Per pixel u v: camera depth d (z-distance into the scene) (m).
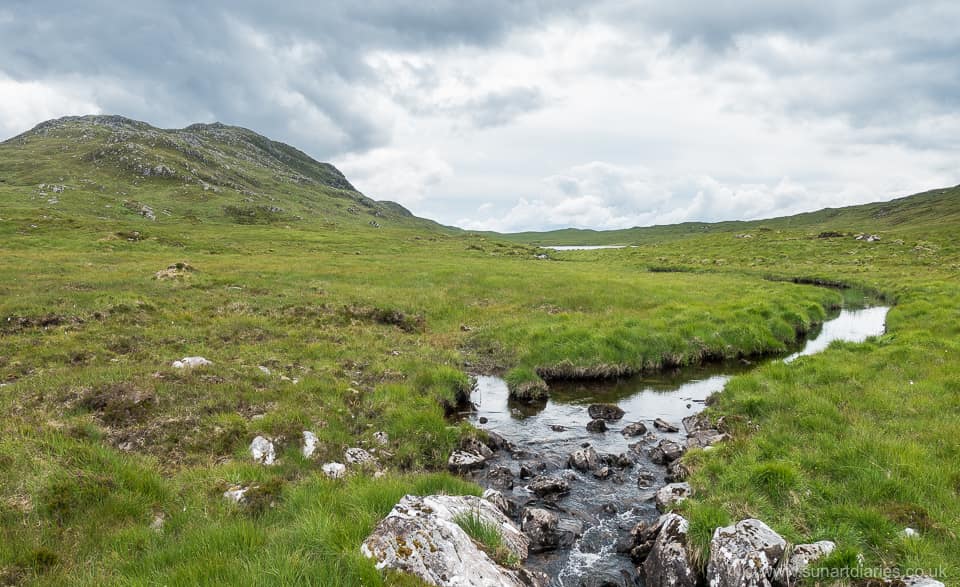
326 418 13.89
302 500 8.96
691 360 24.19
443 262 64.31
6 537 7.30
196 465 10.81
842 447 11.29
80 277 32.81
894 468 10.18
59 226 71.62
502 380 21.03
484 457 13.44
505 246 110.12
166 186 154.38
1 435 10.08
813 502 9.46
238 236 88.31
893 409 13.78
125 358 17.39
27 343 18.17
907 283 47.44
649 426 16.20
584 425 16.33
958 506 8.95
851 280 54.31
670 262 81.50
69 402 12.57
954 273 53.59
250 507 8.95
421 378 18.34
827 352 21.39
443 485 10.35
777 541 7.55
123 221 98.88
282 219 141.00
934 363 18.11
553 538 9.46
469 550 7.24
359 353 21.25
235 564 6.50
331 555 6.80
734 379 18.22
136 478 9.30
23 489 8.33
